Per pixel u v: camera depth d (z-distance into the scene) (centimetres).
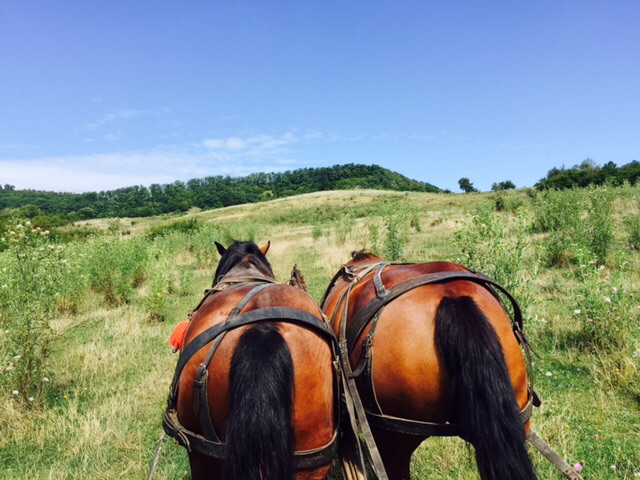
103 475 412
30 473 422
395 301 245
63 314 1102
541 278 887
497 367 199
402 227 1622
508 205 1961
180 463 427
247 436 186
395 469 268
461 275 247
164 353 768
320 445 229
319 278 1220
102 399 590
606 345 542
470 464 361
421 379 223
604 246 969
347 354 265
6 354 561
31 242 599
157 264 1124
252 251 368
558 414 431
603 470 348
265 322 229
